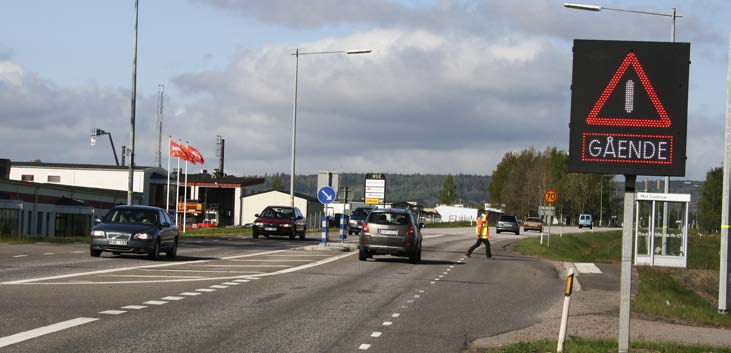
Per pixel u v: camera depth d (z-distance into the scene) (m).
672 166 10.29
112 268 23.55
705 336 14.65
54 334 11.60
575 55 10.42
